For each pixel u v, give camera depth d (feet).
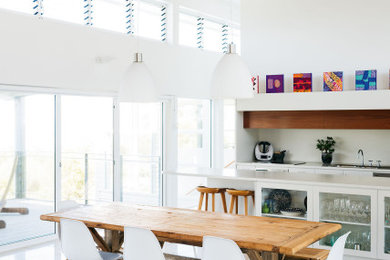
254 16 24.57
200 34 28.04
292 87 23.71
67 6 20.61
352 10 22.17
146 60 23.85
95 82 21.44
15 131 18.93
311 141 24.59
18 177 19.12
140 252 11.37
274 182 16.89
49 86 19.62
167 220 12.95
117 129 22.80
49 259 17.28
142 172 24.43
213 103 29.63
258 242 10.48
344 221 15.87
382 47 21.59
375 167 22.00
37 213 19.80
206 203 18.94
